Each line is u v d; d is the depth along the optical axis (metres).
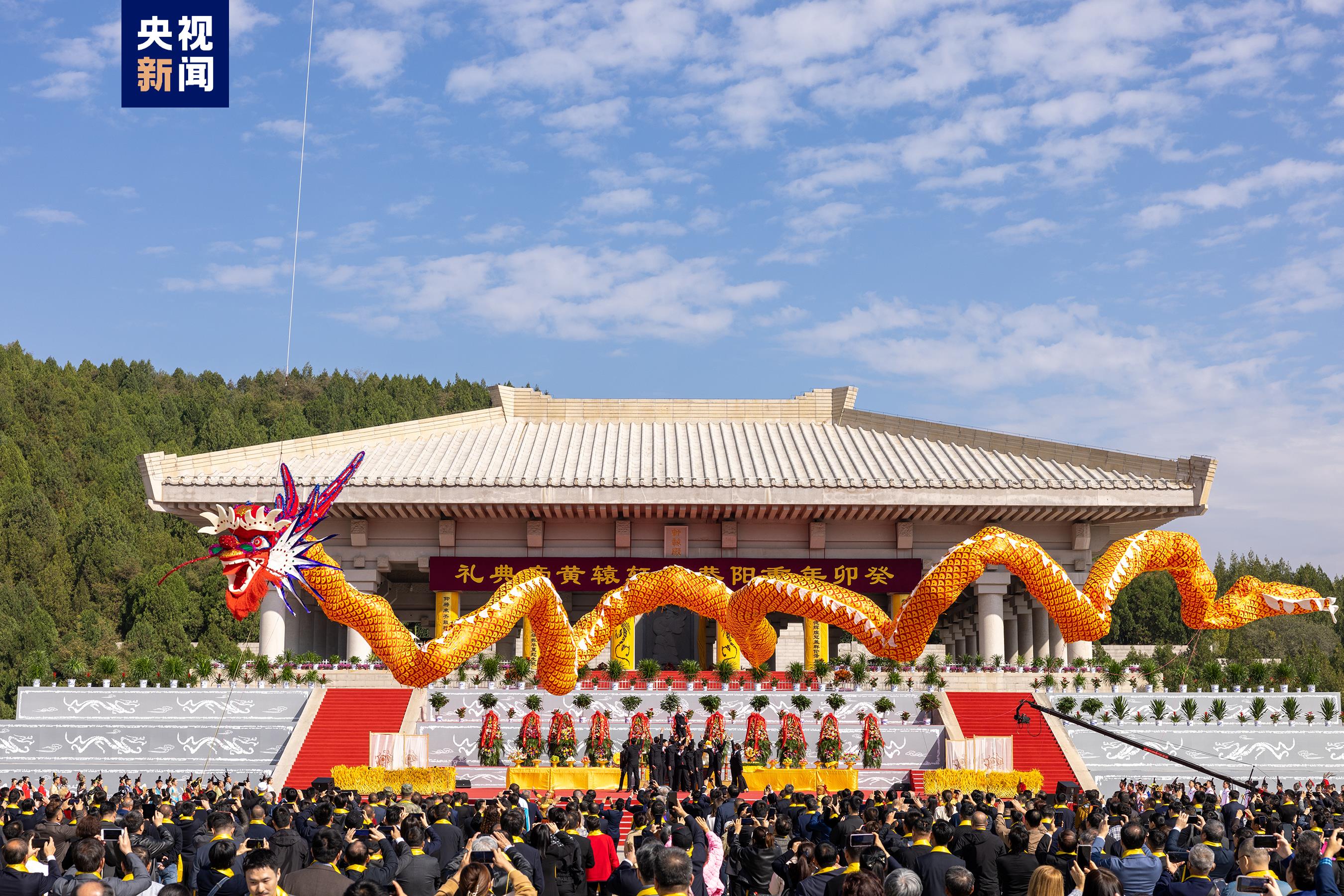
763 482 59.19
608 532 62.88
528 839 14.12
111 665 49.34
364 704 48.50
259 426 142.25
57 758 45.81
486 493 58.62
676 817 17.89
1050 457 62.78
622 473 61.12
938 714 47.50
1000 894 13.15
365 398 165.50
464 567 61.84
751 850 15.38
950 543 62.84
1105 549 66.81
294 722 46.81
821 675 52.22
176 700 48.09
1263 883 11.31
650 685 50.06
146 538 105.06
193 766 45.56
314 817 17.92
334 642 69.44
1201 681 53.16
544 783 40.22
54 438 122.94
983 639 61.34
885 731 45.50
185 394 157.50
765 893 15.21
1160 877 12.83
